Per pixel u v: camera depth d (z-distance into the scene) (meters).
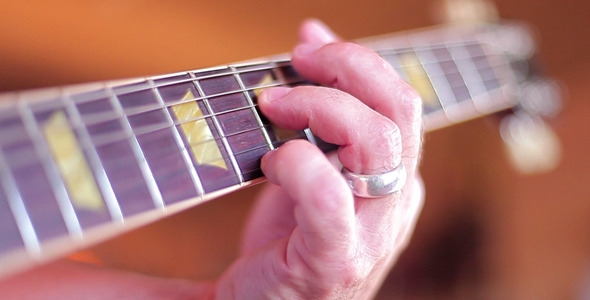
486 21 0.80
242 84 0.46
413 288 0.80
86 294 0.51
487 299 0.86
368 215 0.46
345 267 0.44
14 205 0.38
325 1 0.75
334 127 0.44
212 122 0.44
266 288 0.46
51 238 0.39
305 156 0.42
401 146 0.45
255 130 0.45
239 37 0.68
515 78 0.70
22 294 0.50
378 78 0.46
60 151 0.40
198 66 0.64
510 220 0.87
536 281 0.91
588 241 0.94
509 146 0.82
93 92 0.41
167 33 0.63
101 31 0.60
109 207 0.40
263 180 0.44
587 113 0.98
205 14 0.65
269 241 0.57
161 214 0.41
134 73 0.61
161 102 0.43
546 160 0.83
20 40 0.57
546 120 0.79
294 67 0.48
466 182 0.83
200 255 0.62
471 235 0.84
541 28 0.98
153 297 0.51
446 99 0.58
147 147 0.42
